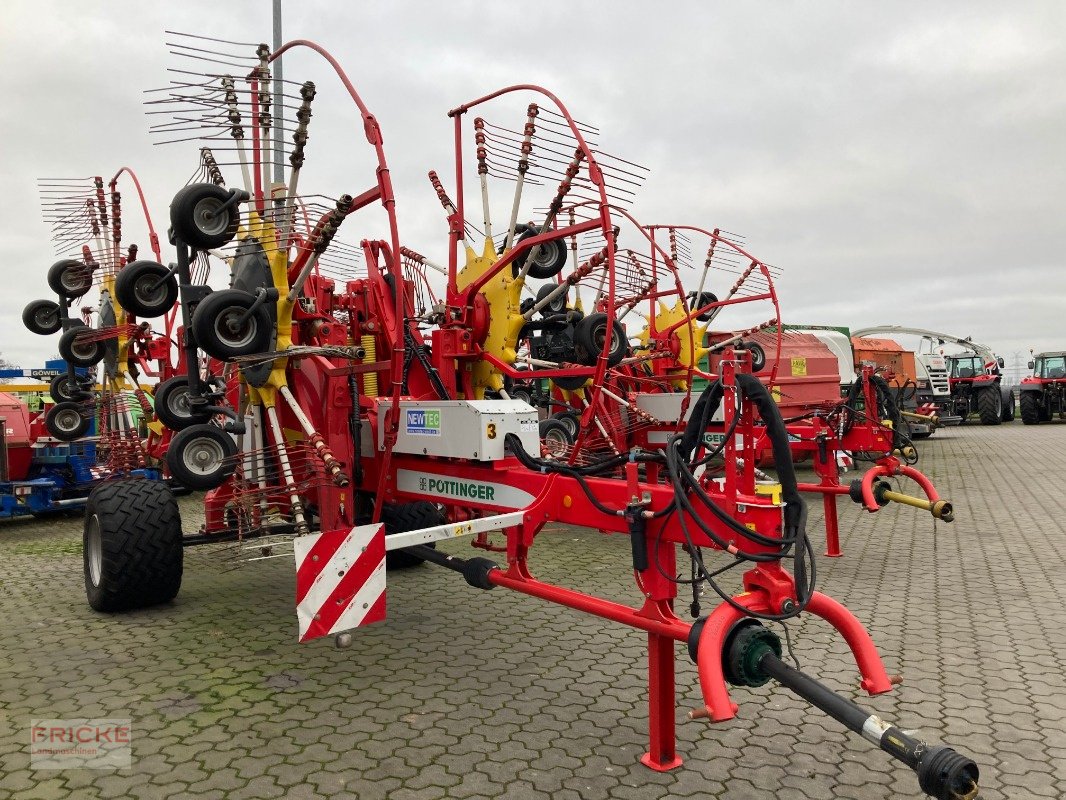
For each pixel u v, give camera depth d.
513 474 3.94
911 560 6.53
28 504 8.92
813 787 2.85
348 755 3.11
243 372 4.73
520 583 3.61
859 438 6.55
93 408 8.08
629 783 2.88
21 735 3.30
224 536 5.33
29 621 4.95
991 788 2.83
